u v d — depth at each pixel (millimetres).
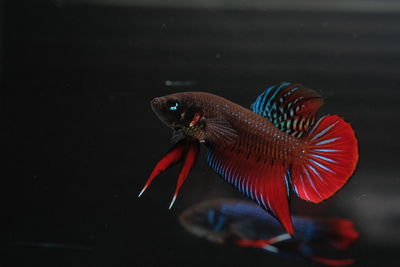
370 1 722
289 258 407
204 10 730
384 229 431
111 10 741
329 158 249
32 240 456
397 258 404
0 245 442
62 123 601
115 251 425
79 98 609
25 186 555
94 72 697
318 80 688
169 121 258
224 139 254
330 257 409
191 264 397
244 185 253
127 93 603
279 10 729
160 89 604
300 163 252
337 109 652
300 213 429
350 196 435
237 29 733
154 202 479
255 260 405
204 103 256
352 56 715
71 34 745
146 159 549
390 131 627
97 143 577
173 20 737
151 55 715
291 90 257
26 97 655
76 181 543
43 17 755
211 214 438
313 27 729
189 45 726
